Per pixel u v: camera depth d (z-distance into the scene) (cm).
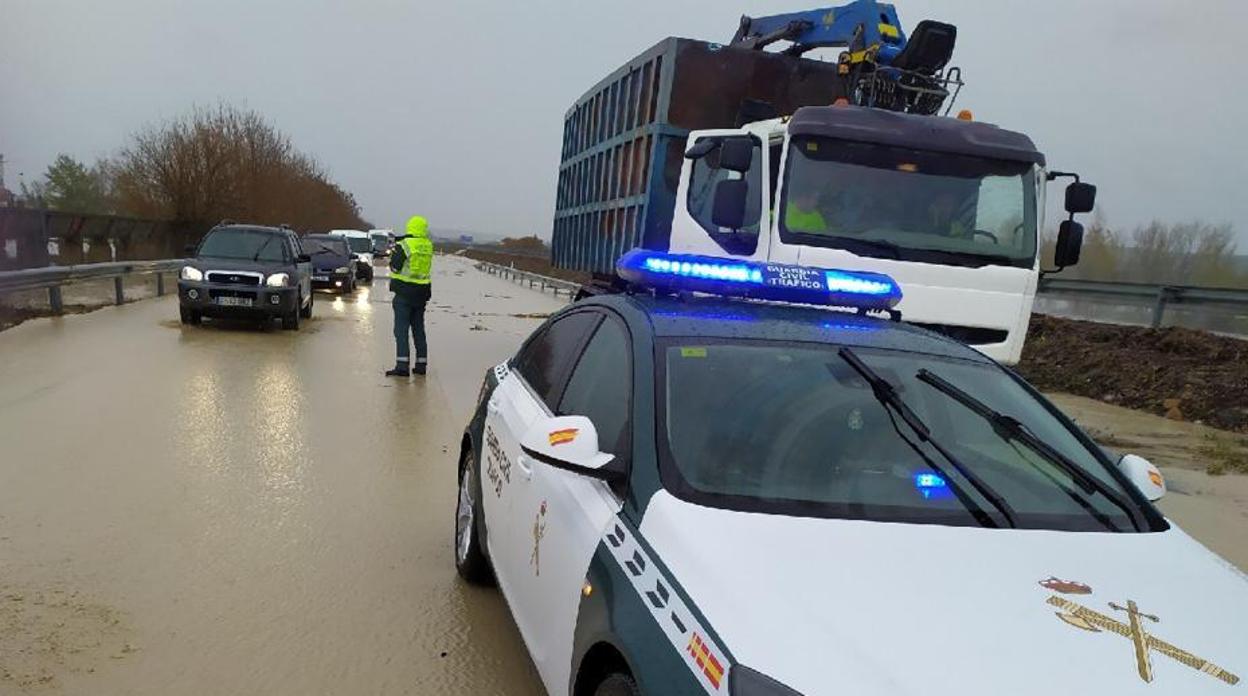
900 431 286
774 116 903
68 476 583
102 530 491
